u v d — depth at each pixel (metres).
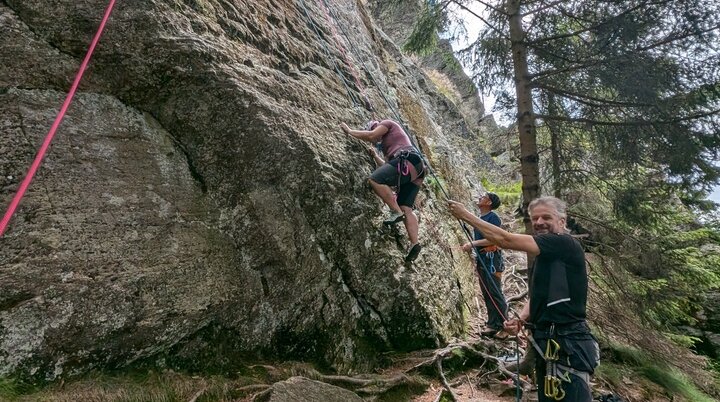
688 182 5.37
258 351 3.49
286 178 3.72
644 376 5.47
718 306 8.61
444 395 4.04
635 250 5.78
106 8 3.24
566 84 6.00
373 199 4.48
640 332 5.80
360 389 3.63
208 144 3.53
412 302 4.49
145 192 3.16
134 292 2.82
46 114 2.92
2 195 2.57
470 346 4.80
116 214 2.95
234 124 3.53
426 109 11.62
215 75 3.46
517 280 7.79
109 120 3.21
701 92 4.96
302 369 3.48
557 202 2.85
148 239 3.03
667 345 6.04
